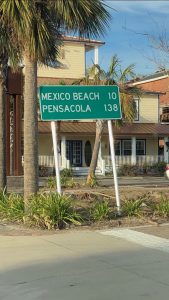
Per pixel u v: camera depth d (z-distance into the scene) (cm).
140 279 702
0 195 1338
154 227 1110
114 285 675
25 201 1184
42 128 3356
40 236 1012
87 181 2252
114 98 1259
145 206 1338
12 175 2214
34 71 1205
